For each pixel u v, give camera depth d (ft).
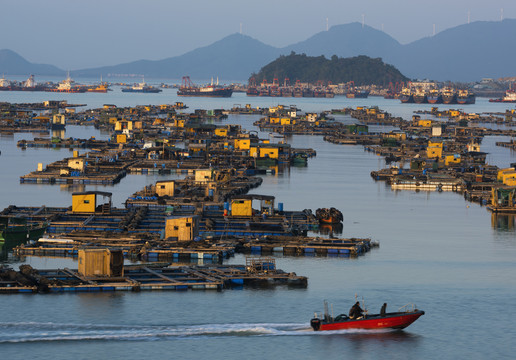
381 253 543.80
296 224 618.85
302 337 362.74
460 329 381.81
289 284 448.65
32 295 407.64
